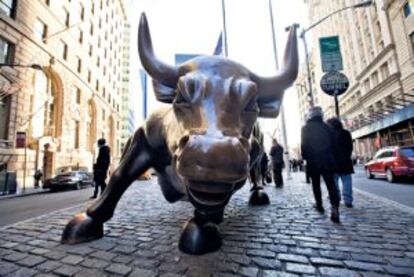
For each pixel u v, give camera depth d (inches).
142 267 101.6
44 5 850.8
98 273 97.2
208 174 69.7
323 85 362.0
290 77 109.0
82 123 1145.4
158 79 105.3
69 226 134.1
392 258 108.7
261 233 145.4
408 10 939.3
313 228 154.9
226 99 83.8
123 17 1983.3
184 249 115.8
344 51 1670.8
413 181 474.9
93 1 1314.0
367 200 255.4
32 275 96.5
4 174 570.3
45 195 539.8
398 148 476.1
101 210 139.7
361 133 1163.9
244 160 72.4
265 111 111.9
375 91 1198.3
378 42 1198.9
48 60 868.6
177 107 92.0
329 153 175.2
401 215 187.0
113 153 1667.1
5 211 290.5
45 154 888.3
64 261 108.8
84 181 732.0
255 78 105.0
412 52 932.0
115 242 132.0
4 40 699.4
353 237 136.6
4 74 681.0
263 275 94.1
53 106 944.3
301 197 278.7
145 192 391.2
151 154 141.5
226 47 546.6
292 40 110.0
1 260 110.7
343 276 93.4
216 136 74.2
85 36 1188.5
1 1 688.4
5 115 703.1
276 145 396.2
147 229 157.3
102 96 1455.5
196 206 85.2
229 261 106.3
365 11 1327.5
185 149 72.9
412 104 724.0
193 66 96.6
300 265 102.4
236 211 207.3
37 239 140.3
